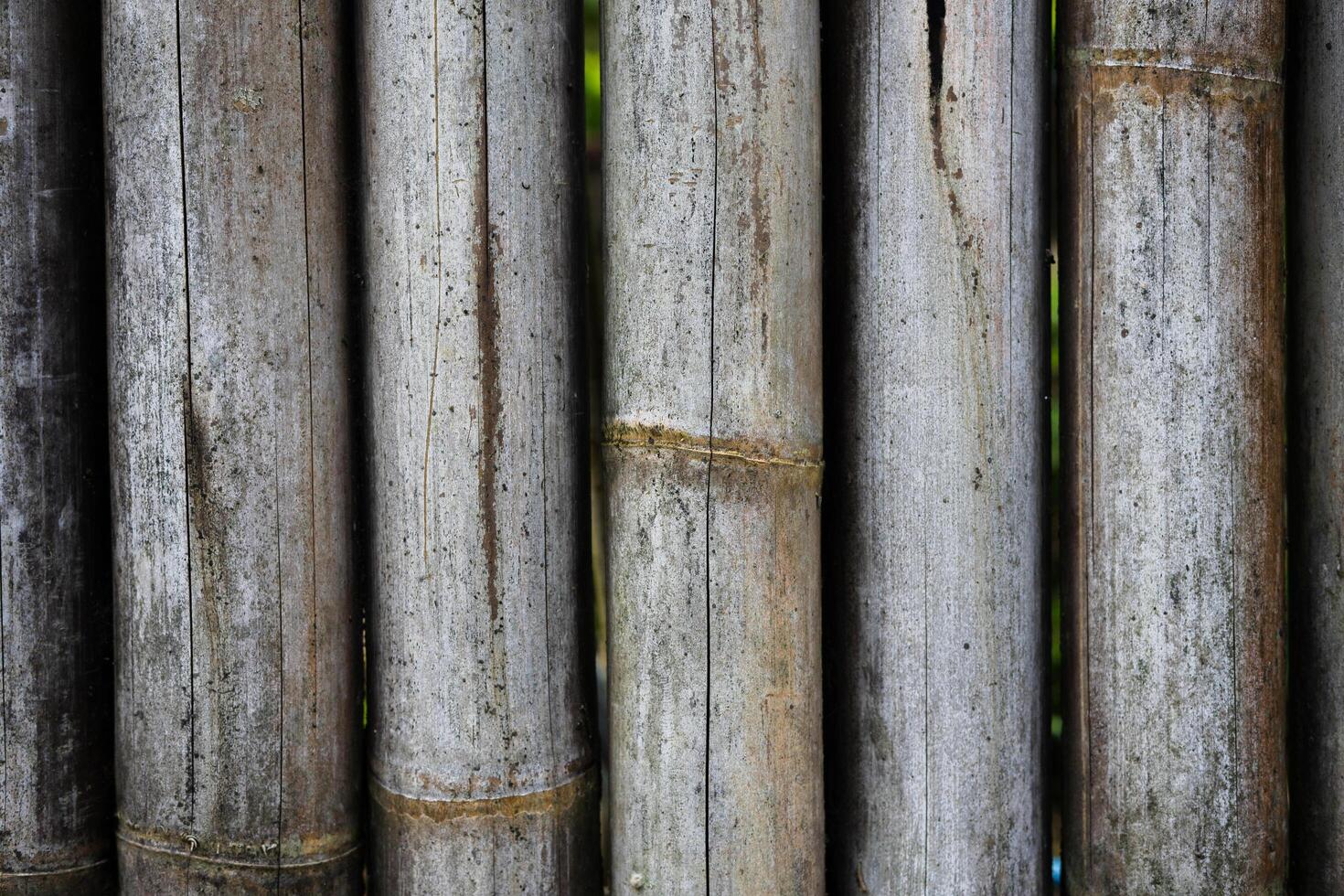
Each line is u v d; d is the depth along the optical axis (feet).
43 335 4.23
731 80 4.10
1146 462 4.18
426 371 4.16
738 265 4.11
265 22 4.16
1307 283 4.28
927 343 4.17
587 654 4.29
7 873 4.25
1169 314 4.17
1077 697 4.24
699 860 4.15
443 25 4.14
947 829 4.20
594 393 5.62
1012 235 4.20
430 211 4.15
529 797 4.21
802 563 4.17
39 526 4.24
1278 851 4.25
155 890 4.23
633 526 4.15
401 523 4.18
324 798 4.25
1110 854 4.22
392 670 4.21
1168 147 4.17
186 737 4.20
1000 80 4.17
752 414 4.12
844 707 4.26
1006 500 4.20
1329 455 4.25
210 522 4.17
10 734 4.24
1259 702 4.21
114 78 4.18
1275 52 4.20
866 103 4.19
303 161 4.18
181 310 4.16
